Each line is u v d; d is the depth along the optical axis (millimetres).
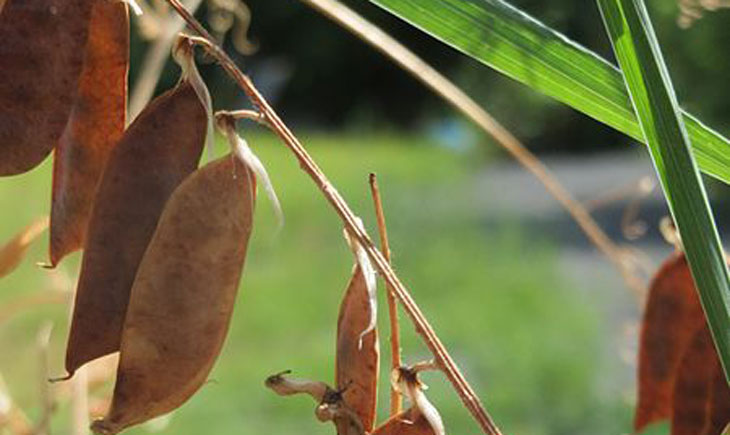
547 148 4602
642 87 245
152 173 247
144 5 377
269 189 242
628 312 2201
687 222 245
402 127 5828
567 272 2648
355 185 3699
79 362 246
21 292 1254
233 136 244
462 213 3398
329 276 2568
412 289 2514
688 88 2344
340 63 5809
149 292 242
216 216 242
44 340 326
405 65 323
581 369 1782
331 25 5766
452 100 335
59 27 248
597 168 4281
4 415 344
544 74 253
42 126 248
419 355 1765
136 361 242
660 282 288
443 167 4109
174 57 246
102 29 253
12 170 248
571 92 253
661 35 2309
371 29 323
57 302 368
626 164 4352
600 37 1062
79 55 249
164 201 247
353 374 252
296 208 3156
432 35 252
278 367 1870
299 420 1653
